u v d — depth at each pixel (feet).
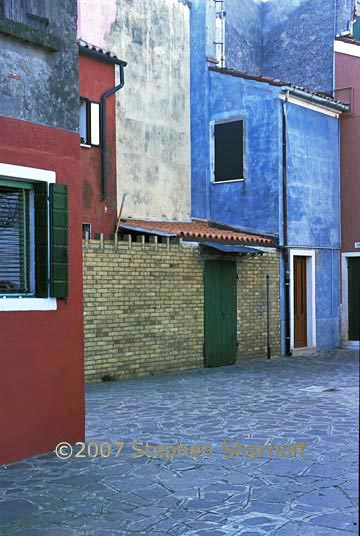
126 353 38.78
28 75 21.13
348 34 58.85
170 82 54.13
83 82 45.68
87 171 45.85
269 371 42.39
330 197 56.65
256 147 52.34
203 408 29.48
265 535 14.37
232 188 53.62
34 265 21.58
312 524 14.98
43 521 15.29
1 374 19.97
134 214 50.70
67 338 22.21
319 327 55.06
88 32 48.03
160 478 18.67
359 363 46.73
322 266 55.52
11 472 19.21
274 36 65.87
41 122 21.52
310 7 63.00
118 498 16.93
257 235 51.90
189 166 55.77
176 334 42.04
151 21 52.60
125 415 27.86
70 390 22.33
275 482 18.24
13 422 20.31
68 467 19.76
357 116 56.95
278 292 50.57
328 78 61.16
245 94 53.01
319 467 19.71
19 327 20.53
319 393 33.63
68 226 22.27
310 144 54.34
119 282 38.47
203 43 55.57
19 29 20.48
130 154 50.49
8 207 21.15
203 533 14.52
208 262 44.37
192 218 56.03
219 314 45.16
